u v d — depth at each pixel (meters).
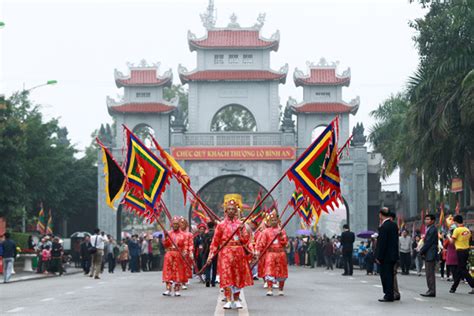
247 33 64.44
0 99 43.59
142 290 22.75
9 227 58.94
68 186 64.00
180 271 20.11
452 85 32.16
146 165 21.27
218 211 81.62
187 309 15.98
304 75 64.00
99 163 62.75
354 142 62.41
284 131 61.44
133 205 21.97
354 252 47.38
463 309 15.94
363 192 61.84
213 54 64.38
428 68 33.38
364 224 61.50
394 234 17.78
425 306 16.58
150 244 44.69
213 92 64.50
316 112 63.91
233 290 15.84
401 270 37.88
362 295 19.89
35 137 54.41
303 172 19.42
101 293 21.42
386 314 14.78
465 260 20.89
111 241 42.00
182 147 61.34
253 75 63.50
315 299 18.50
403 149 42.38
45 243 39.12
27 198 51.00
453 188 37.22
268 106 64.44
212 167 61.59
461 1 32.41
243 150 61.25
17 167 44.97
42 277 35.34
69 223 72.75
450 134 32.69
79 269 47.16
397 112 54.12
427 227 19.62
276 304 17.03
